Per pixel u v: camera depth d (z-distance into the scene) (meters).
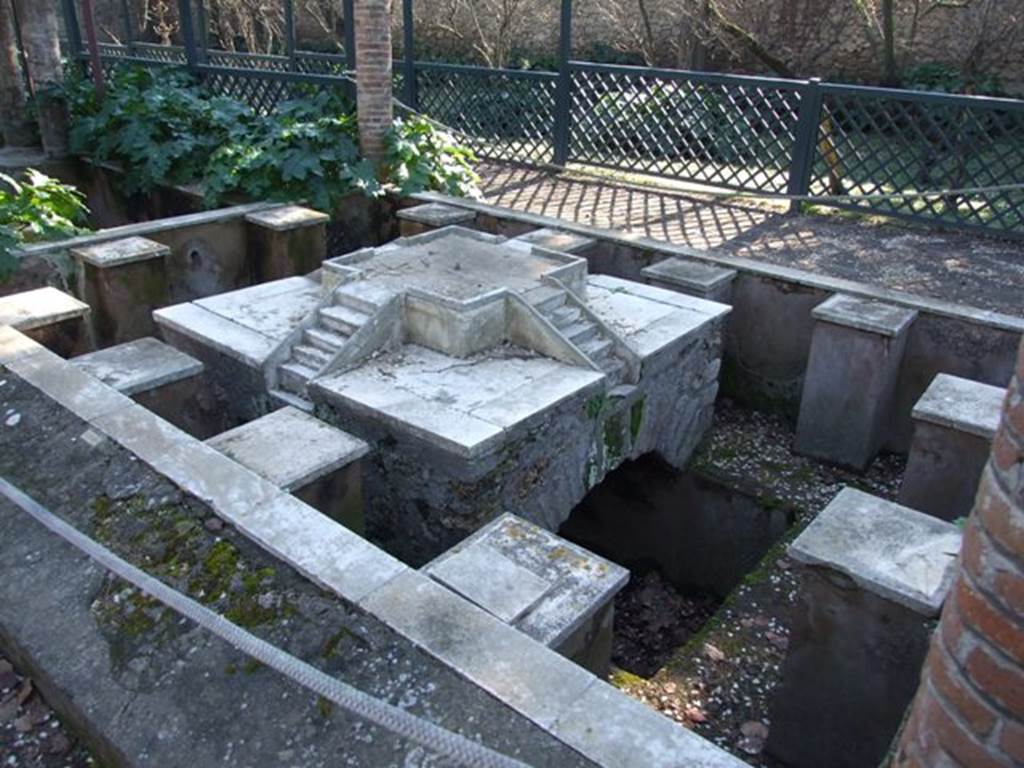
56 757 2.89
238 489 3.27
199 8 14.85
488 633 2.58
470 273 5.11
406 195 7.90
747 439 5.86
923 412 4.11
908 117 7.33
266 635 2.71
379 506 4.46
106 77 11.23
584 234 6.65
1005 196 7.00
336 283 5.09
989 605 1.53
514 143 10.19
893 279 6.14
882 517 3.21
